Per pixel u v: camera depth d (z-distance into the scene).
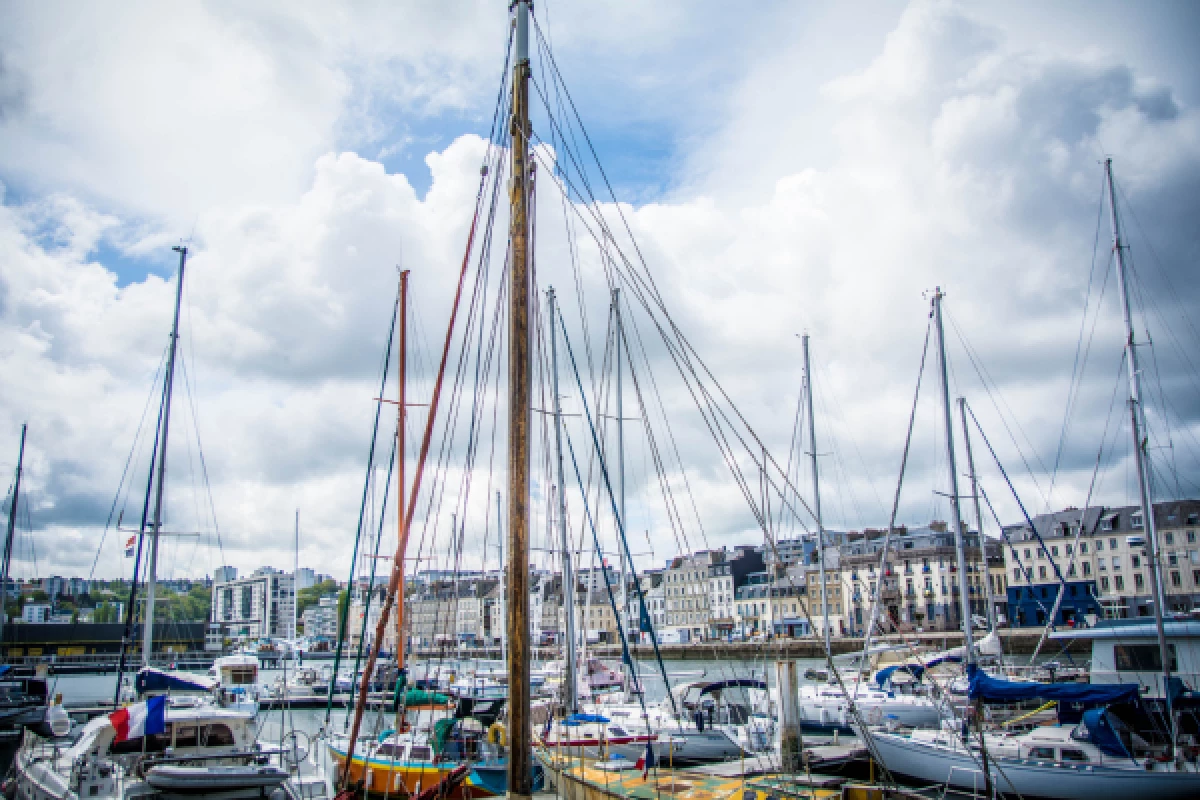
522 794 10.57
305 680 59.78
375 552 31.00
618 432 38.28
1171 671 26.50
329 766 27.23
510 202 12.24
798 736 17.50
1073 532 100.75
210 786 18.83
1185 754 20.88
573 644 30.50
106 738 21.92
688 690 35.12
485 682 41.75
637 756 24.47
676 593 138.50
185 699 26.09
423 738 26.00
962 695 32.88
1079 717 23.95
